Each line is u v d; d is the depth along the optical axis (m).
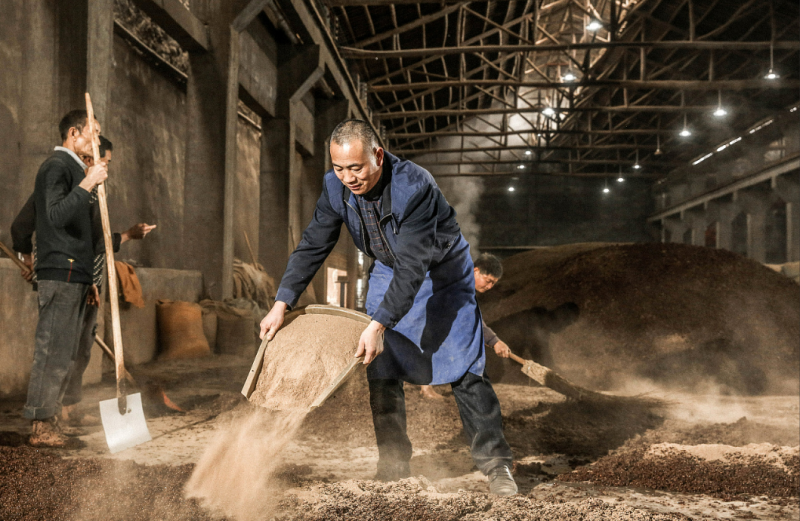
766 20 20.27
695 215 34.38
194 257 10.05
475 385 2.48
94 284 3.46
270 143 14.50
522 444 3.46
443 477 2.73
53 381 3.08
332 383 2.02
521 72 27.39
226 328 8.57
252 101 13.06
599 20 21.23
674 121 30.98
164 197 11.12
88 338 3.58
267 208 14.46
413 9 19.30
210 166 10.12
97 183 3.04
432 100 28.30
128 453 2.93
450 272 2.46
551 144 38.19
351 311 2.33
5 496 2.11
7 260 4.88
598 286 7.18
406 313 2.33
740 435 3.71
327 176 2.43
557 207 39.00
